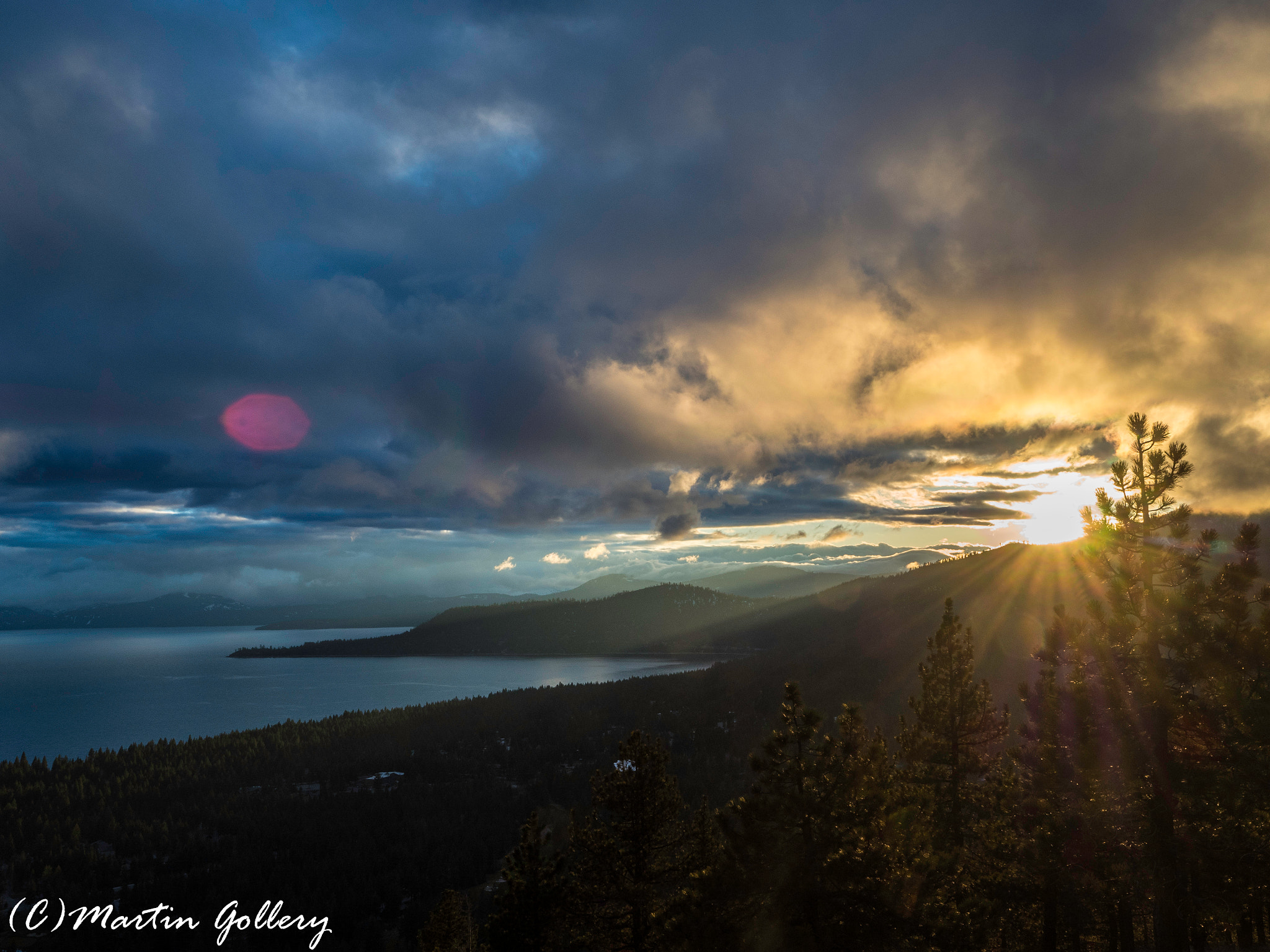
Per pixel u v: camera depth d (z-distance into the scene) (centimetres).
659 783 2838
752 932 1945
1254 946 2981
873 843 1991
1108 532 2406
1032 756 2589
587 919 2736
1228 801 2123
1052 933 2642
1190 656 2212
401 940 11106
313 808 17462
